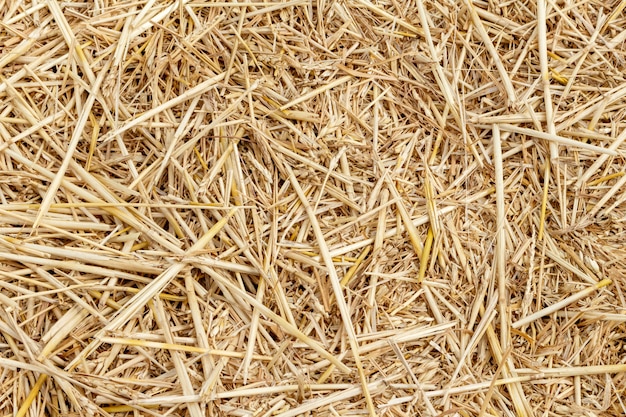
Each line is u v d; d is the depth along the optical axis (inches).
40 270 16.5
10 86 16.9
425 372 17.4
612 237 18.1
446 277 17.8
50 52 17.4
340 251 17.4
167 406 16.6
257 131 17.4
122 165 17.2
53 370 16.1
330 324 17.4
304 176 17.6
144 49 17.7
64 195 17.0
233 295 17.1
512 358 17.6
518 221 18.2
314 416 16.8
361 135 18.0
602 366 17.6
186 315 17.0
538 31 18.5
